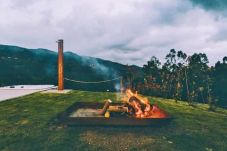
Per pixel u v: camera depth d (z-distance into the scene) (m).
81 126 7.70
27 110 10.27
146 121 7.18
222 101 23.47
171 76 20.97
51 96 14.77
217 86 26.98
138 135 7.05
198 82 20.80
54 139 6.57
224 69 30.86
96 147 6.07
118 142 6.44
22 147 6.02
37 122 8.23
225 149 6.32
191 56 20.73
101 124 7.16
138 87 20.02
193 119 9.76
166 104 14.05
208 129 8.20
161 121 7.21
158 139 6.79
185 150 6.11
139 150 5.97
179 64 20.59
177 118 9.62
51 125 7.88
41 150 5.85
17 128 7.53
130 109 8.27
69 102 12.55
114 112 8.09
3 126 7.75
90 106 9.69
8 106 11.13
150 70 22.73
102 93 17.33
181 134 7.38
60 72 18.58
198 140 6.92
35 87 21.03
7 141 6.41
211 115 11.30
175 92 19.88
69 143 6.29
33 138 6.64
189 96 17.42
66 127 7.63
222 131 8.05
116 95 16.03
